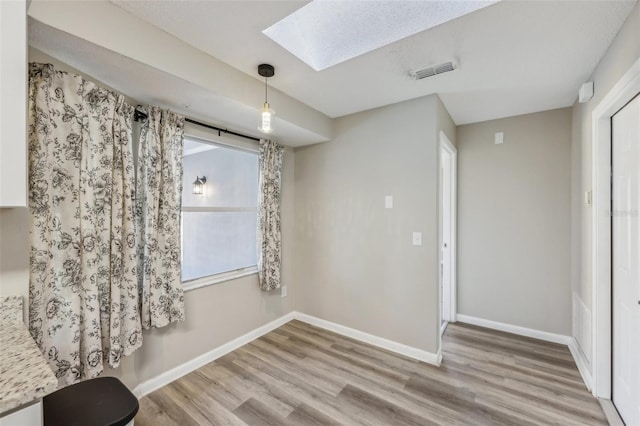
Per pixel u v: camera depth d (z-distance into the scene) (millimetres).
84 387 1251
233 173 3307
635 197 1617
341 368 2406
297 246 3500
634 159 1623
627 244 1714
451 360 2525
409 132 2613
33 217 1390
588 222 2205
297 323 3387
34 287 1396
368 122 2869
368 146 2873
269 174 3021
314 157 3312
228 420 1811
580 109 2438
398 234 2691
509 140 3086
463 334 3047
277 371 2365
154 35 1577
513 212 3076
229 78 1989
